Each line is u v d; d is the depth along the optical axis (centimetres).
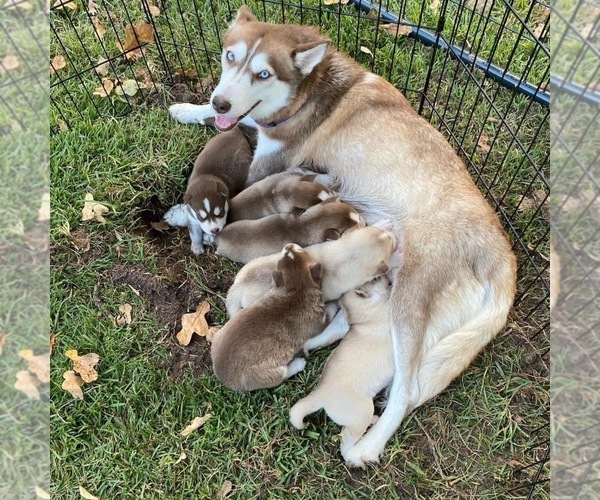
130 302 96
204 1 125
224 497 83
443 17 101
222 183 97
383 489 83
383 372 85
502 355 93
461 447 87
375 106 94
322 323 88
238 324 83
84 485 83
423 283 85
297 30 92
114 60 119
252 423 87
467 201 89
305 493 83
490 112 116
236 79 87
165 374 91
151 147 108
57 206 100
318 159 99
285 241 93
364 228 88
